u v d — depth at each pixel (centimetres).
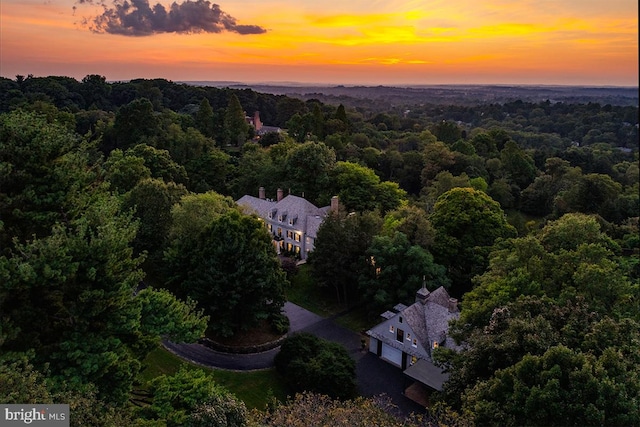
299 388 3142
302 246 5559
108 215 2100
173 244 4003
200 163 7481
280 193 6278
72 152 2358
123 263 1972
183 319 2131
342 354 3350
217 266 3594
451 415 1755
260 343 3766
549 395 1594
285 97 17088
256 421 1783
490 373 2202
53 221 2022
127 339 1970
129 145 7806
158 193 4575
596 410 1515
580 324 2127
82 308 1733
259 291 3659
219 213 4322
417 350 3412
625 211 6575
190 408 1811
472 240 4700
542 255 3206
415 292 4041
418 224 4534
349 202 6181
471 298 3206
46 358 1661
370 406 1814
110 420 1423
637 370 1734
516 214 7769
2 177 1922
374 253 4175
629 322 2027
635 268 4341
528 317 2183
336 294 4769
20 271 1555
